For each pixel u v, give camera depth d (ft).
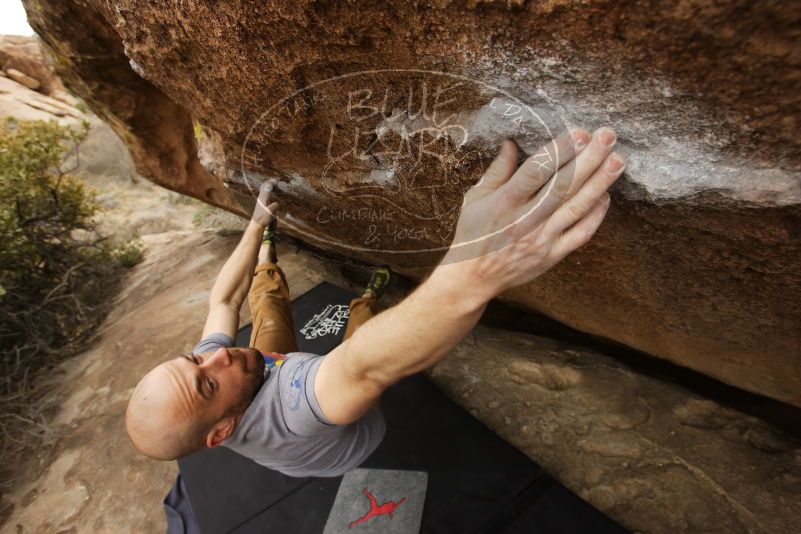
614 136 1.62
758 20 1.41
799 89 1.57
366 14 2.16
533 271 1.79
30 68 32.24
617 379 5.55
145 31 3.27
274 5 2.35
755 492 4.23
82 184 14.40
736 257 2.66
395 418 5.66
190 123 7.90
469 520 4.62
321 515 5.08
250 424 3.42
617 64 1.81
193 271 11.95
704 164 2.03
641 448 4.84
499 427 5.49
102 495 6.41
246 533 5.14
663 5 1.50
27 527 6.37
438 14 1.99
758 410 5.14
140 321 10.10
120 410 7.72
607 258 3.44
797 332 3.17
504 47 1.98
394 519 4.79
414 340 2.11
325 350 7.16
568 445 5.09
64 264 13.52
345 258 8.38
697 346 4.09
